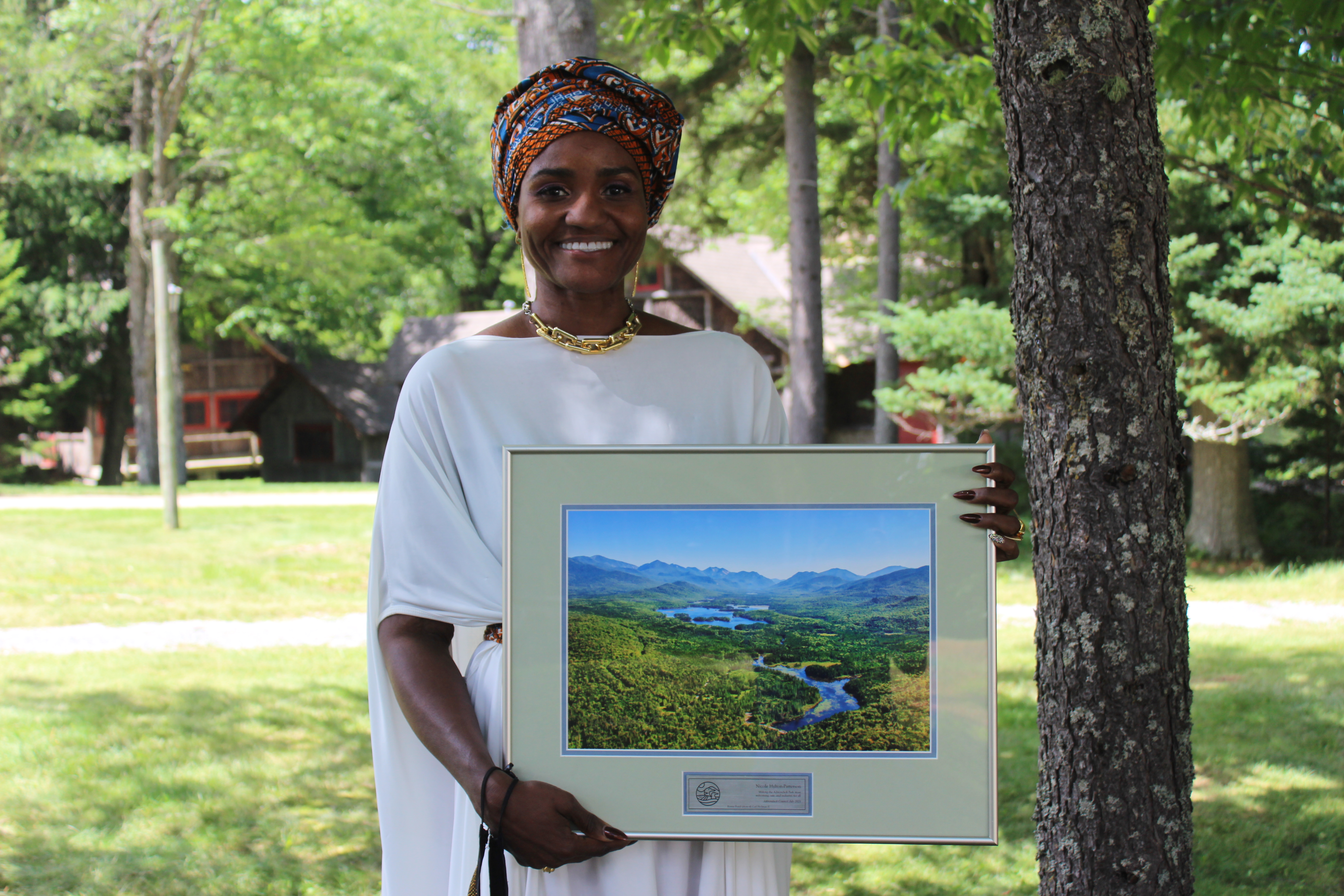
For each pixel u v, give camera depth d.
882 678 1.49
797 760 1.49
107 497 22.08
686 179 14.79
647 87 1.60
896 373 14.12
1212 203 10.56
